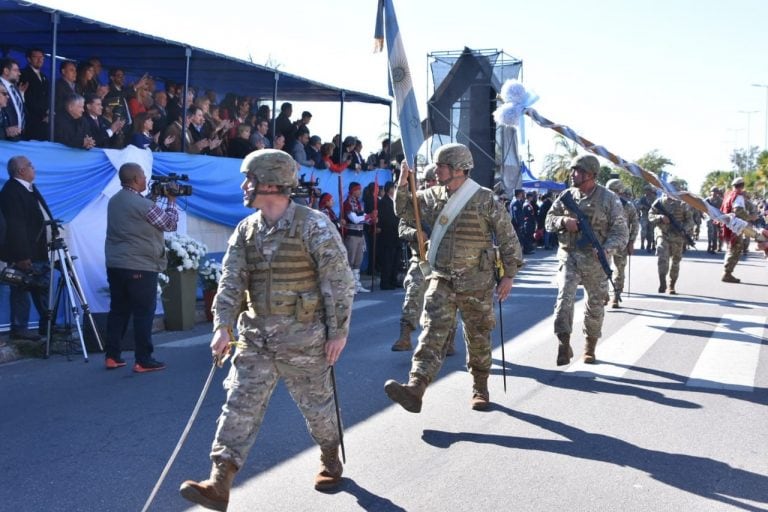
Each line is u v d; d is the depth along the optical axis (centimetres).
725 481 458
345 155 1606
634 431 553
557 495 434
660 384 691
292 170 396
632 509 416
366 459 489
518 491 439
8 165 808
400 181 591
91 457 493
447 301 568
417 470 471
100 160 966
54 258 815
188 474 466
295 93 1568
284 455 496
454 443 523
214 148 1260
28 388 670
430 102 1780
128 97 1141
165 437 535
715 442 530
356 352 830
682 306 1200
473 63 1759
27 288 810
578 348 852
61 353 815
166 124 1194
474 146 1767
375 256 1544
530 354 821
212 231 1210
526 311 1137
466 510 412
